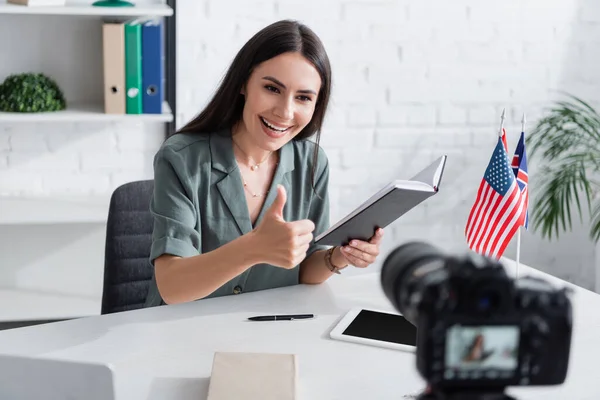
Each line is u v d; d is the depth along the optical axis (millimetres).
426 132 3219
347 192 3211
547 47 3232
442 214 3299
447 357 580
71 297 3006
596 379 1380
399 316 1648
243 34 3010
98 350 1456
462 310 572
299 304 1729
